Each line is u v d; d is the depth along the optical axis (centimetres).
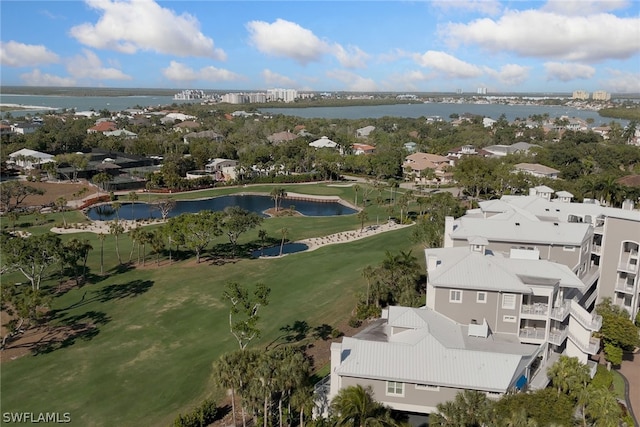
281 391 4347
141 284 7956
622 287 6769
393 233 11300
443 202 11875
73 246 7912
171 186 16588
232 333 6116
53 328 6481
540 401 3994
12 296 5969
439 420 3803
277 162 19250
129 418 4694
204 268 8700
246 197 16250
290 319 6656
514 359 4306
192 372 5441
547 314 5053
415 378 4184
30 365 5600
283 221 12719
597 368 5341
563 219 7512
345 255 9425
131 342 6106
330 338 6109
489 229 6844
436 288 5219
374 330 4988
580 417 4141
